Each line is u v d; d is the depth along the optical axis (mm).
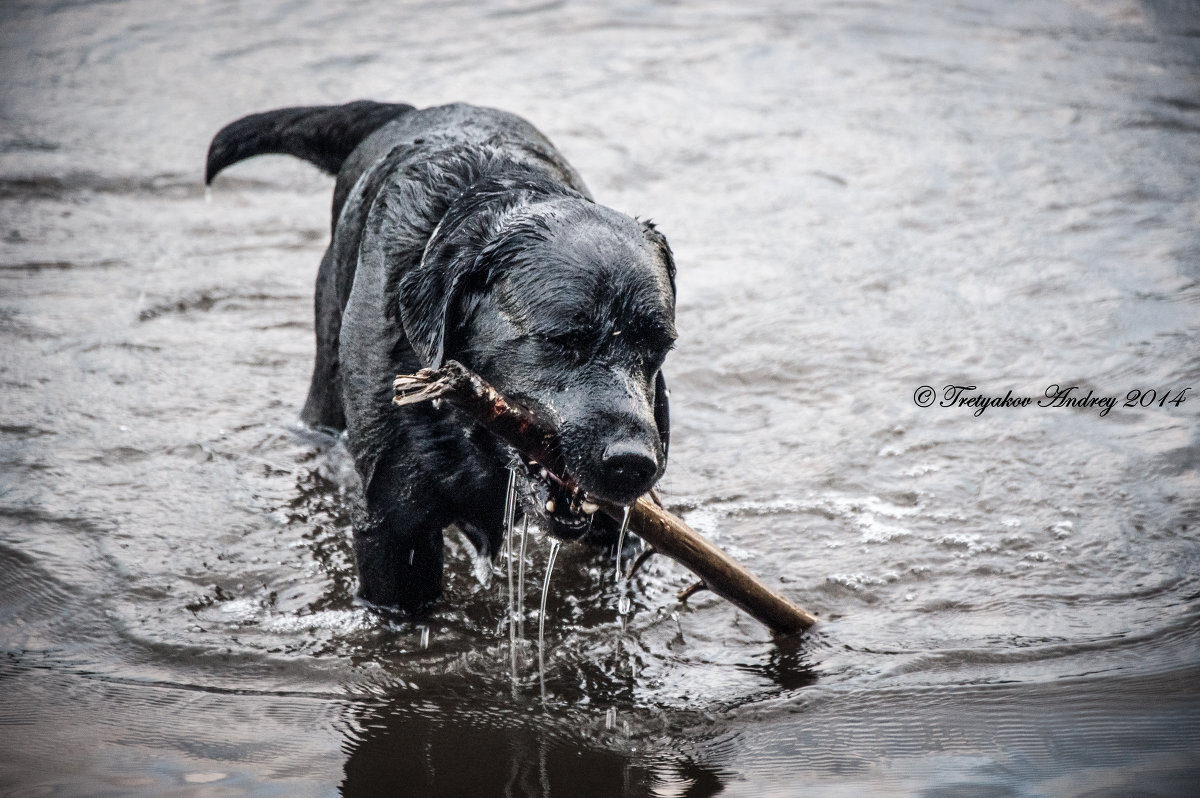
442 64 19938
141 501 9562
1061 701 7418
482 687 7672
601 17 22422
